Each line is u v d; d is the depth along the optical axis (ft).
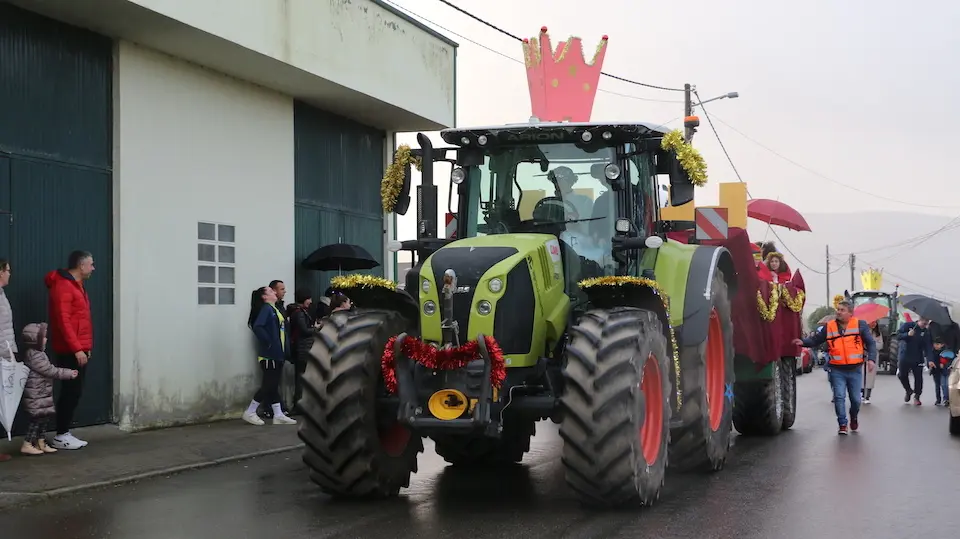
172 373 38.73
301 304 43.32
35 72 33.58
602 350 22.11
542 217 26.53
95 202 35.78
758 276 36.78
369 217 54.90
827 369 39.86
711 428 28.37
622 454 21.77
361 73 46.68
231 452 32.48
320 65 43.37
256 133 44.32
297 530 21.20
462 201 27.32
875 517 22.43
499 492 25.71
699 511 22.97
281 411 40.16
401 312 25.88
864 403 56.65
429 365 22.54
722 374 30.09
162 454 31.14
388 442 24.75
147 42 37.42
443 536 20.45
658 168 27.96
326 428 23.29
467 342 22.75
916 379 55.77
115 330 36.35
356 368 23.36
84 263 31.53
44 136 33.86
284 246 46.01
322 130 50.31
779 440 36.96
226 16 37.35
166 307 38.55
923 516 22.59
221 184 41.93
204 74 41.04
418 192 26.66
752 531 20.90
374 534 20.71
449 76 55.67
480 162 27.25
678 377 27.02
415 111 51.88
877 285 167.22
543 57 32.83
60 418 31.27
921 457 32.12
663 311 25.31
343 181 52.19
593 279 23.75
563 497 24.95
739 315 34.04
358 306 25.95
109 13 33.86
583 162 26.53
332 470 23.58
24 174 33.04
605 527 21.26
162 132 38.70
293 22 41.42
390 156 56.49
